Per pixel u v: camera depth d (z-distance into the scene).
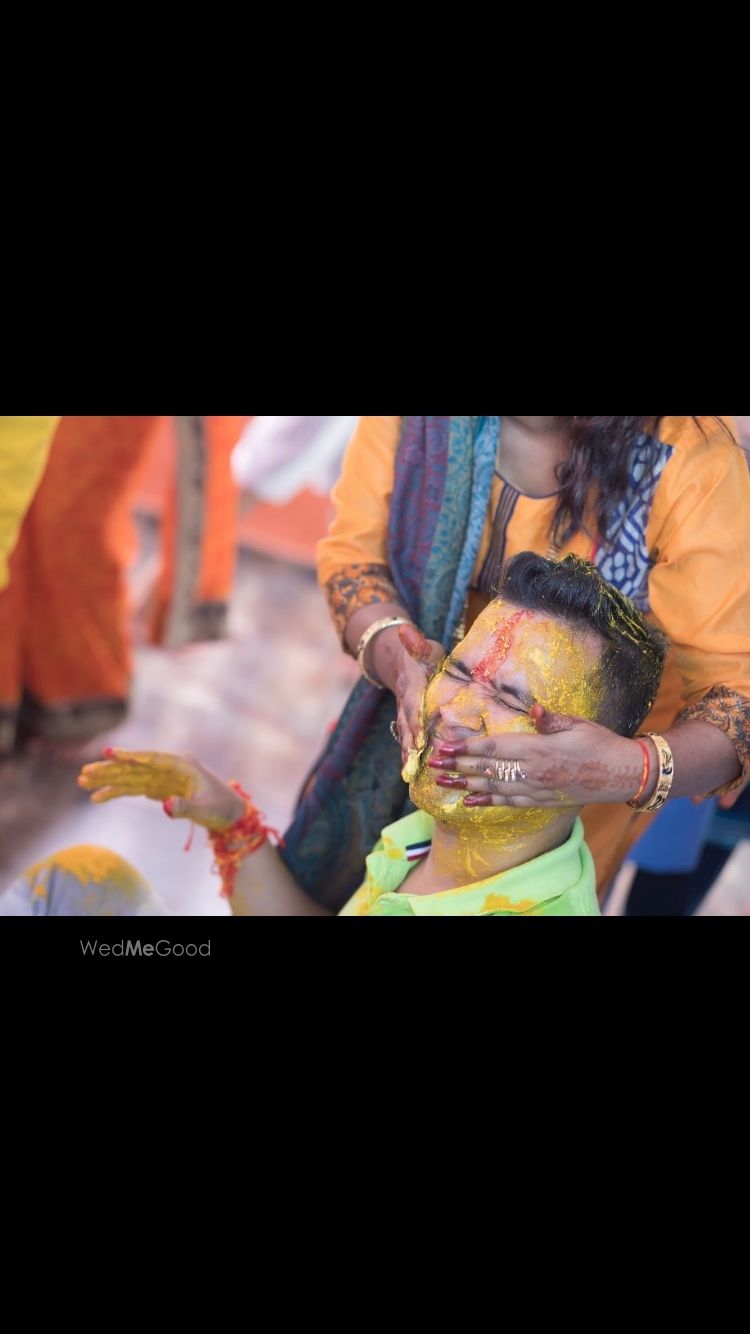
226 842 1.57
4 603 2.57
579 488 1.35
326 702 3.18
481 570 1.47
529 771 1.13
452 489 1.40
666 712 1.50
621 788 1.16
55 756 2.76
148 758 1.52
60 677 2.69
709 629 1.31
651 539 1.36
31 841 2.55
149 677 3.13
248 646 3.33
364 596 1.46
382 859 1.38
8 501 1.65
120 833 2.60
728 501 1.31
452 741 1.13
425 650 1.32
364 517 1.50
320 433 2.92
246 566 3.64
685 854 1.93
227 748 2.94
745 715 1.28
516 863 1.26
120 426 2.37
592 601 1.14
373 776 1.57
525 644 1.14
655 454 1.32
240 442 3.02
